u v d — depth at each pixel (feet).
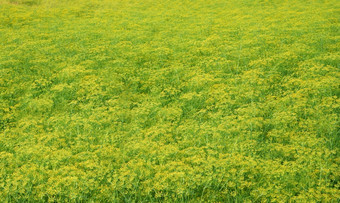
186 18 67.56
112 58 39.63
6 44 45.34
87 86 30.09
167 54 40.73
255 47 39.70
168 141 22.27
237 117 24.90
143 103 27.35
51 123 24.57
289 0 82.23
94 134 22.81
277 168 17.95
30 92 29.86
